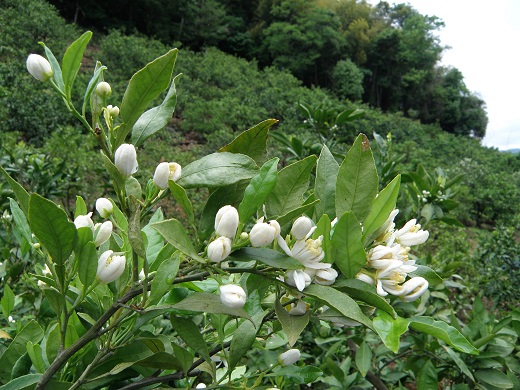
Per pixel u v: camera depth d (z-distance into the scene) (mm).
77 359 1118
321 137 3947
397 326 905
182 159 13914
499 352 2301
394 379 2895
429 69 50031
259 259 887
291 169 1047
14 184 906
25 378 964
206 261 884
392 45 48438
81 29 31297
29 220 807
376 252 1011
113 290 1087
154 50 26844
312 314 1064
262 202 892
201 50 40062
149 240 1244
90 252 874
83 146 10836
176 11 39031
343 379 2447
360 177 1074
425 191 3043
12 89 14883
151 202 956
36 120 13953
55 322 1413
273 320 1283
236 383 1184
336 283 985
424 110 50000
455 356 2041
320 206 1149
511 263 5531
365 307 1064
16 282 2627
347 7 52906
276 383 1720
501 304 5227
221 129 19469
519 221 9352
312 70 43688
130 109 962
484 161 29922
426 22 50188
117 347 1015
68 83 990
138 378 1182
